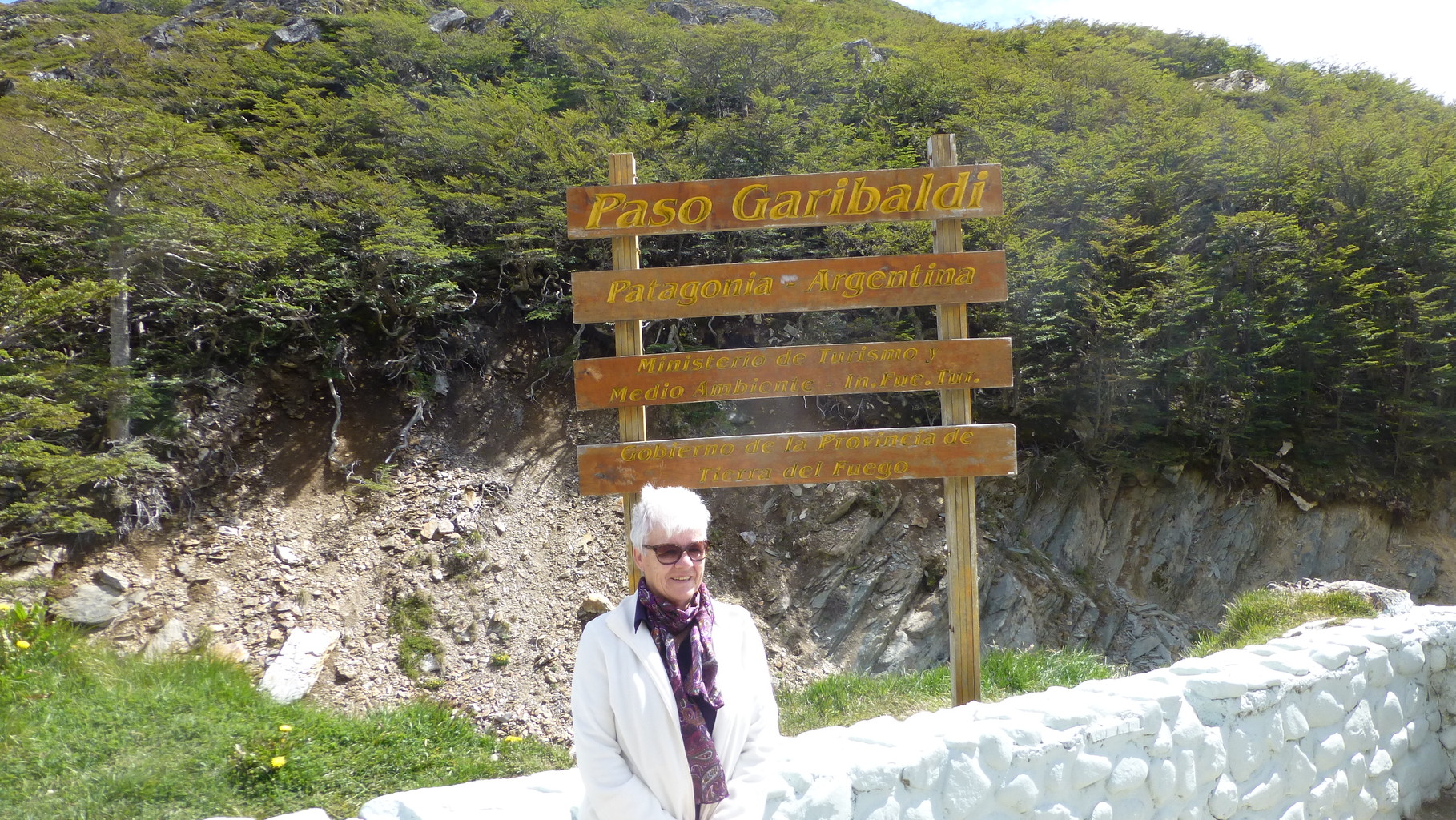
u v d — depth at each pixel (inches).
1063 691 140.9
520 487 484.4
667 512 79.1
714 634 79.8
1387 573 623.5
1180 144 730.2
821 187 198.7
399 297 530.9
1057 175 677.9
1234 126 849.5
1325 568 614.2
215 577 401.1
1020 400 618.2
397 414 508.1
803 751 113.1
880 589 487.2
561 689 390.0
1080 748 124.1
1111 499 598.2
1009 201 621.3
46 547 380.2
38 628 233.8
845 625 473.7
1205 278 640.4
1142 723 130.0
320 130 609.6
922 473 198.2
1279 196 725.3
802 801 98.4
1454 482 664.4
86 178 431.2
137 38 783.7
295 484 454.9
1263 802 141.6
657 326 593.3
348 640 393.7
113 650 252.8
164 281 466.3
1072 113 885.8
